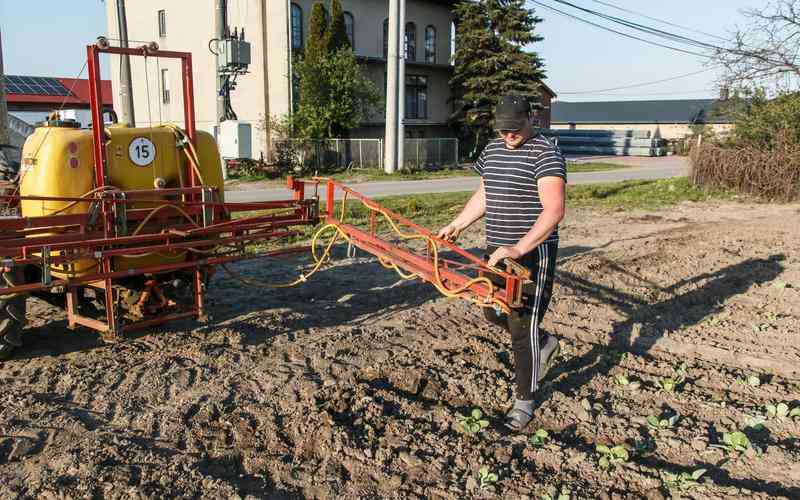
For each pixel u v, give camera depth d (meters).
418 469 3.76
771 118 18.50
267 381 4.82
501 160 4.12
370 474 3.70
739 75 19.83
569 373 5.25
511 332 4.23
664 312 7.00
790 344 6.00
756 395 4.91
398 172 26.61
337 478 3.66
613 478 3.70
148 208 5.44
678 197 18.03
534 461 3.90
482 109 34.34
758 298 7.54
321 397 4.59
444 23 36.84
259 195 18.97
